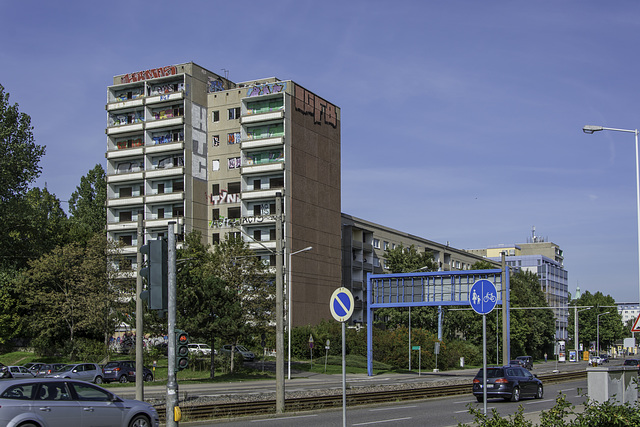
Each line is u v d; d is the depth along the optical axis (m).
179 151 76.06
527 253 182.62
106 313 60.09
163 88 78.56
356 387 36.81
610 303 149.88
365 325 83.81
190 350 63.78
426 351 67.81
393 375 58.19
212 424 19.97
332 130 81.00
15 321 65.12
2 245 62.44
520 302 97.38
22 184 60.69
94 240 62.16
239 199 75.50
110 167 79.69
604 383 13.75
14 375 42.72
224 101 78.00
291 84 74.81
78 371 42.69
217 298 48.16
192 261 60.22
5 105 59.97
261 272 57.09
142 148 77.12
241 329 47.84
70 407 14.92
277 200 25.00
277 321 23.98
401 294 53.69
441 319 76.44
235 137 76.94
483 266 95.38
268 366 61.84
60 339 65.19
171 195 75.12
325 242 77.50
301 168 74.94
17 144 59.06
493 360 88.62
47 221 69.31
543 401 28.48
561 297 176.75
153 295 12.38
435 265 83.81
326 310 76.38
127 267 63.31
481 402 28.30
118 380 43.88
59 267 61.59
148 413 16.44
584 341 146.50
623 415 10.69
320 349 68.81
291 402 24.06
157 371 53.44
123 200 77.50
